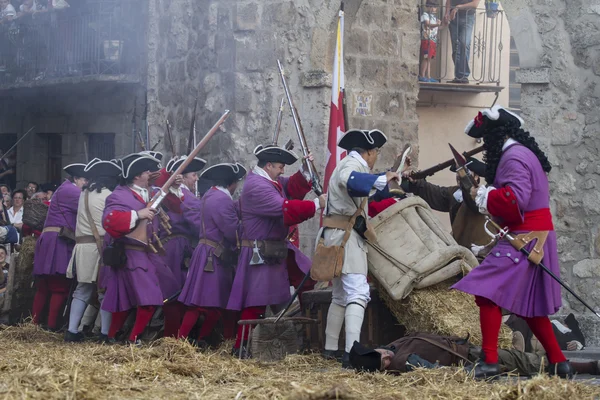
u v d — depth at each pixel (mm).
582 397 7449
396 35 16641
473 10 20484
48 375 7789
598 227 13602
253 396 7523
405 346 9359
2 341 12742
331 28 15461
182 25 17203
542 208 8969
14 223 18625
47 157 23984
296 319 10922
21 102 24250
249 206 11438
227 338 12289
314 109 15383
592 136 13664
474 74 21484
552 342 9117
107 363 9000
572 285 13734
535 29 13992
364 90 16125
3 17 23859
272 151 11539
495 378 8828
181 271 13031
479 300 8953
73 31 22172
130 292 12156
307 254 15266
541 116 13977
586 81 13719
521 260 8867
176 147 17344
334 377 8672
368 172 10422
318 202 11117
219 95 16406
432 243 10562
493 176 9102
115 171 13297
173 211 13047
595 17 13625
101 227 13133
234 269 12258
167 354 9453
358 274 10312
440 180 21266
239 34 15969
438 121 21125
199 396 7465
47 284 14289
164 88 17641
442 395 7730
